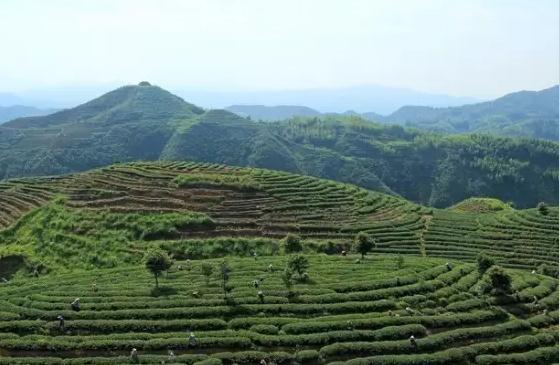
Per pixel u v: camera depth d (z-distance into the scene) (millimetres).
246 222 93500
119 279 64000
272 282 59688
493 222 103312
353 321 49188
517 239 94438
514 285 60281
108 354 44344
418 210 110625
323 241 89500
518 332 50125
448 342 47375
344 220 99562
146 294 56156
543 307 55344
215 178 107312
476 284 60500
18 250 87250
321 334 47062
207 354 44438
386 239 93000
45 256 85688
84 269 81438
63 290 58250
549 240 93188
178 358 42812
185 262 73688
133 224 90438
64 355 44156
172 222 90938
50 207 98062
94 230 89750
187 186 105000
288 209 100500
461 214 113375
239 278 61750
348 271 64500
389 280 58969
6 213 102125
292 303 53281
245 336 46656
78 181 111562
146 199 99250
